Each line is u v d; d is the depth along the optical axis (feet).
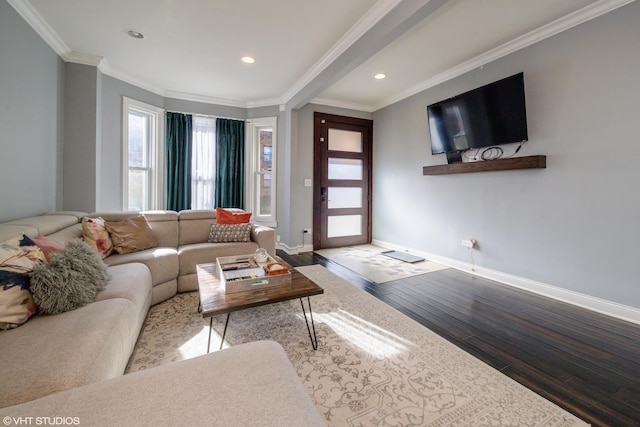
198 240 10.68
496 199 10.75
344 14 8.13
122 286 5.71
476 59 10.80
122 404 2.40
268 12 8.05
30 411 2.30
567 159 8.64
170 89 14.03
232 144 15.49
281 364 3.07
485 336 6.74
